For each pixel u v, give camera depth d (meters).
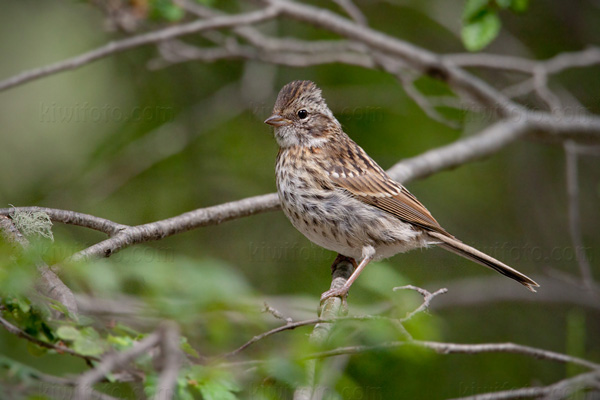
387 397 10.64
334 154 9.11
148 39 10.79
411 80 12.49
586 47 14.45
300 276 12.23
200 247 12.46
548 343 13.20
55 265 5.57
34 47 13.26
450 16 14.15
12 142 12.73
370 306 8.43
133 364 5.09
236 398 5.17
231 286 5.39
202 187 12.89
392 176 9.77
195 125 13.22
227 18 11.50
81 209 12.27
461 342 12.80
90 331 5.05
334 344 5.80
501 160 14.77
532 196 14.60
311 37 14.61
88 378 4.50
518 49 15.08
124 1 11.95
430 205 13.84
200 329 5.61
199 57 12.49
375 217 8.87
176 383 4.76
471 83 12.30
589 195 15.10
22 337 5.15
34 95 12.97
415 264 13.48
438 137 13.73
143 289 5.48
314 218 8.84
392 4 14.65
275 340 7.16
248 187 12.93
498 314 13.55
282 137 9.19
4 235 5.99
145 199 12.63
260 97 13.33
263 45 12.73
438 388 11.34
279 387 5.41
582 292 13.67
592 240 14.70
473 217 14.09
